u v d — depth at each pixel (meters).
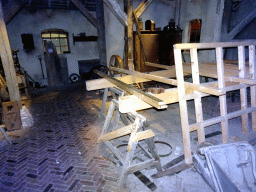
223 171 2.08
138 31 6.91
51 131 4.67
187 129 3.07
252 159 2.41
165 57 8.09
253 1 6.63
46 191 2.69
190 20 8.35
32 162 3.38
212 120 3.41
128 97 2.82
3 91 5.34
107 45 7.93
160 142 3.91
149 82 7.82
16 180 2.93
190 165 2.99
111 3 5.74
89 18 8.50
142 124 2.57
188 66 5.84
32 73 10.55
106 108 6.29
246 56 6.97
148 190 2.67
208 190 2.63
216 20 6.79
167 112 5.78
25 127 4.94
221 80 3.28
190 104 6.36
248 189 2.24
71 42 11.09
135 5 9.10
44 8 9.88
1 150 3.82
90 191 2.67
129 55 6.52
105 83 4.59
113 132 3.00
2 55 4.50
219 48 3.25
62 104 6.95
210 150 2.44
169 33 7.70
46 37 10.64
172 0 9.88
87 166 3.23
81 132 4.58
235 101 6.30
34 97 8.08
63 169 3.16
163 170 3.02
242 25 6.90
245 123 3.92
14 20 9.51
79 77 11.63
